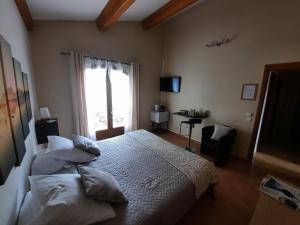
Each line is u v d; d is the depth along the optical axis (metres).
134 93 4.33
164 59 4.88
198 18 3.79
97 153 2.03
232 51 3.25
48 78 3.24
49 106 3.34
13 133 1.17
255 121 3.03
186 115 3.87
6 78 1.14
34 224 0.91
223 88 3.48
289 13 2.47
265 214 1.33
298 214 1.33
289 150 3.34
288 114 3.28
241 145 3.28
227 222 1.76
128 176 1.66
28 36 2.85
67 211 0.98
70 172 1.67
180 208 1.47
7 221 1.00
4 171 0.93
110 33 3.80
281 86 3.07
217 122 3.68
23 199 1.40
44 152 1.82
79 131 3.57
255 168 2.91
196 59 3.96
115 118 4.18
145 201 1.32
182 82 4.39
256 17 2.84
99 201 1.17
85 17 3.22
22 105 1.62
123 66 4.06
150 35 4.51
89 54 3.60
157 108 4.84
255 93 2.98
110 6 2.72
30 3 2.31
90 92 3.66
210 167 1.94
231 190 2.30
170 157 2.07
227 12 3.24
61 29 3.22
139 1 3.06
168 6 3.33
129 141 2.56
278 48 2.64
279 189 1.60
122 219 1.14
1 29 1.32
